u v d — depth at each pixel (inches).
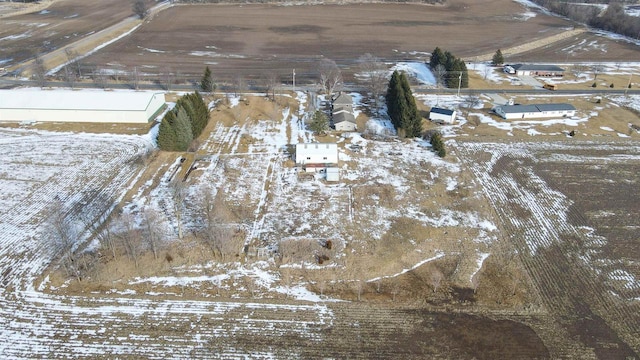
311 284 1668.3
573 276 1732.3
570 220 2064.5
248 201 2135.8
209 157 2522.1
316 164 2425.0
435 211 2108.8
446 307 1584.6
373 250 1831.9
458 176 2400.3
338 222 2001.7
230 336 1454.2
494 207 2154.3
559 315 1558.8
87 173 2324.1
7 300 1555.1
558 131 2947.8
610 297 1635.1
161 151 2554.1
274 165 2452.0
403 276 1727.4
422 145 2716.5
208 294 1609.3
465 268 1761.8
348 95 3280.0
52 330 1453.0
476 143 2773.1
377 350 1419.8
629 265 1790.1
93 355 1374.3
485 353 1417.3
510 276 1731.1
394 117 2874.0
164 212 2025.1
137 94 2947.8
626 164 2566.4
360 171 2413.9
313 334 1467.8
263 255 1788.9
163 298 1583.4
